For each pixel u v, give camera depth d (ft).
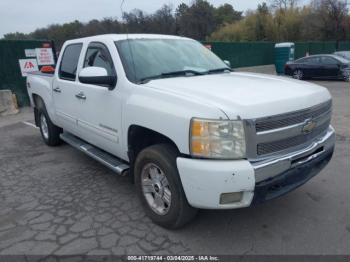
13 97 35.53
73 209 13.10
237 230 11.31
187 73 13.42
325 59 57.36
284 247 10.39
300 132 10.42
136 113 11.33
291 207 12.73
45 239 11.13
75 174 16.74
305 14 122.52
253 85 11.38
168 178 10.46
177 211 10.56
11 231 11.69
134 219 12.17
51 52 39.42
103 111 13.42
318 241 10.64
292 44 75.31
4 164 18.66
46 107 19.79
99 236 11.19
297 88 11.39
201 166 9.30
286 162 9.93
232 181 9.13
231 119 9.11
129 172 13.28
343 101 35.73
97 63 14.21
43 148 21.47
